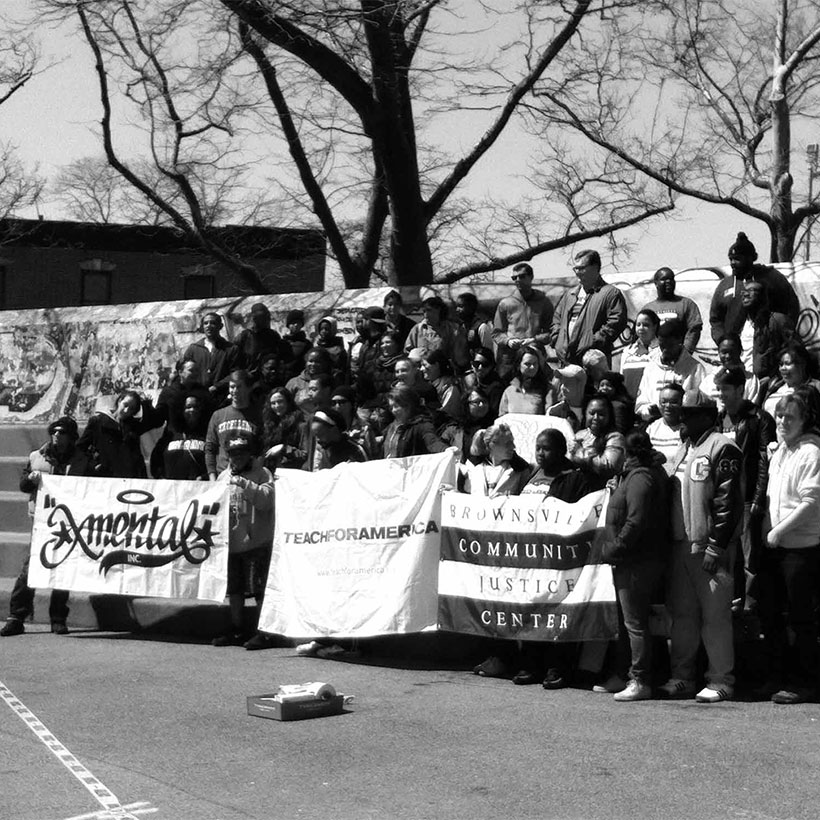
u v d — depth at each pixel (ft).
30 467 42.19
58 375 65.21
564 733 25.35
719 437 28.48
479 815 20.13
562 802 20.72
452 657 34.01
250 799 21.18
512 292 50.31
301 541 35.06
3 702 29.22
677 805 20.49
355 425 39.96
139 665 33.73
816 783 21.61
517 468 32.50
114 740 25.32
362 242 79.00
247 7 58.49
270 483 37.09
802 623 27.99
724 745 24.17
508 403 38.83
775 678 28.99
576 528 30.17
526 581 30.71
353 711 27.61
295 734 25.54
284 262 125.80
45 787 22.06
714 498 28.17
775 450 29.58
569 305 40.98
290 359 47.01
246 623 37.63
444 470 32.99
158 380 61.62
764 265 37.63
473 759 23.41
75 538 39.52
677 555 28.99
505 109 68.90
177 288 134.41
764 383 36.22
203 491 37.65
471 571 31.68
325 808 20.62
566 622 29.96
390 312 45.14
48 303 130.11
